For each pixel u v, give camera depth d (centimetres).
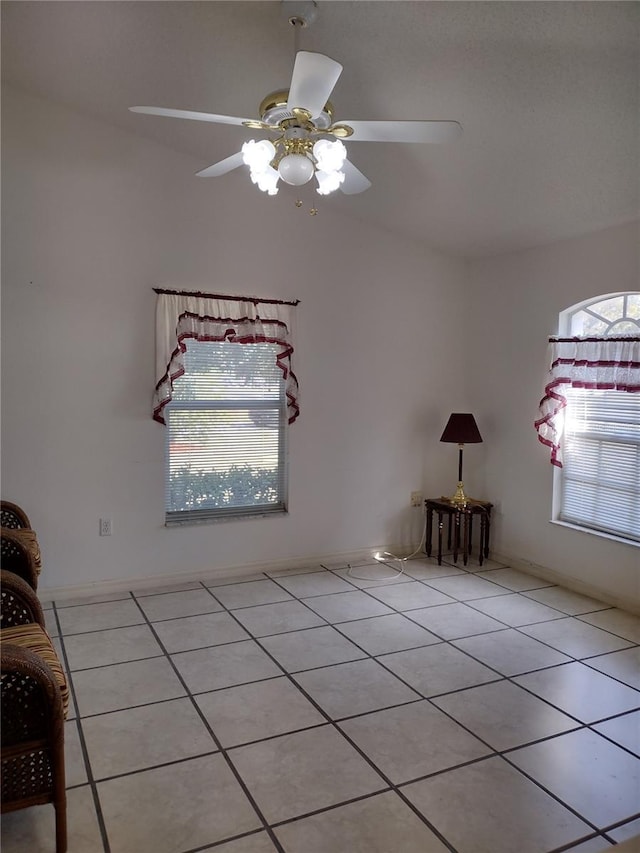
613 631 353
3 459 374
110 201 391
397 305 486
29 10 280
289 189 434
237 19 267
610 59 243
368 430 482
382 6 240
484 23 239
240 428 443
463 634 347
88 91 354
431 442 507
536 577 449
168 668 302
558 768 229
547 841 193
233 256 426
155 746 239
